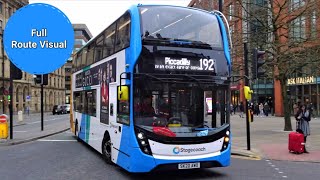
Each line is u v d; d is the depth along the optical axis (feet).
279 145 50.08
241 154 43.11
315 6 66.03
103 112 38.29
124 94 28.09
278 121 102.99
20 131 80.02
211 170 34.01
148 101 28.14
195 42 29.76
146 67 28.35
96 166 35.96
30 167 35.53
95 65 42.98
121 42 31.99
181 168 27.86
